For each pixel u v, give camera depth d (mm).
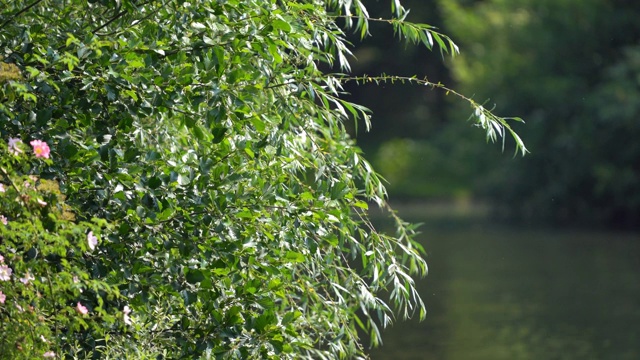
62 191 8594
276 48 8977
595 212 49812
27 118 8531
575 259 34250
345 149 9961
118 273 8797
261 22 8906
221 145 9148
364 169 10195
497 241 41094
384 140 81188
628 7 49562
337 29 9930
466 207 63188
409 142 75750
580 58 50562
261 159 9406
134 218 8805
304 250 9969
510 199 53875
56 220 7473
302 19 9609
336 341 10469
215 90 8789
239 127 9125
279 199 9070
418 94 84250
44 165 8445
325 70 41250
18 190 7570
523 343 20125
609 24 49281
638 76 45531
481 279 29344
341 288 10172
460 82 63656
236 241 8914
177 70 9062
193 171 8938
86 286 8094
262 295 9414
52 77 8797
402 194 70312
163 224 8875
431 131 81250
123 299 8930
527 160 52219
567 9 50156
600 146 48250
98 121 8914
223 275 9289
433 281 29000
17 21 9031
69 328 7957
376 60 84250
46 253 7492
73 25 9023
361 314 23031
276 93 9461
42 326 7719
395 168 72375
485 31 57531
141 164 8992
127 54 8727
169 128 10102
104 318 7941
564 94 50062
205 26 9133
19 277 7637
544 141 51250
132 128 9344
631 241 40656
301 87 9352
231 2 8930
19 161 7777
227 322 9023
